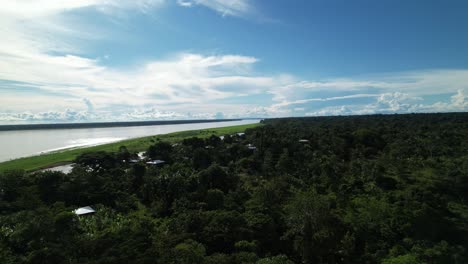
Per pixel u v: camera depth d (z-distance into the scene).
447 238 53.44
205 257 39.31
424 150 115.88
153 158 112.31
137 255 37.00
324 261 46.94
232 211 54.12
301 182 78.62
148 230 50.28
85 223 54.47
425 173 85.62
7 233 46.16
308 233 48.38
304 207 50.31
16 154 153.75
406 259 43.22
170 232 49.03
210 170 77.44
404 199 65.50
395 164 93.44
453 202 68.31
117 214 61.06
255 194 66.38
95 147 158.88
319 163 95.44
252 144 137.12
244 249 44.53
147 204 71.12
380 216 56.03
